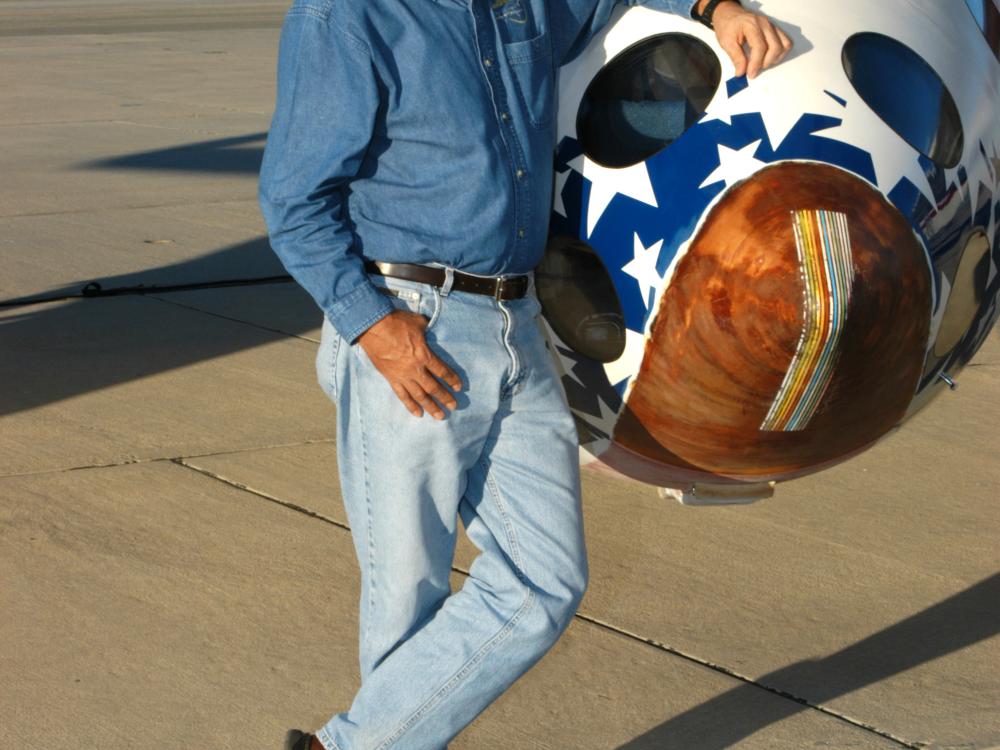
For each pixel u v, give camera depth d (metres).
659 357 2.83
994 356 6.23
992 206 3.00
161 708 3.17
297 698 3.23
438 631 2.46
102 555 3.96
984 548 4.16
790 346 2.69
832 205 2.68
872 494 4.57
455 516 2.49
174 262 7.78
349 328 2.34
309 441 4.96
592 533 4.20
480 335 2.41
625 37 2.84
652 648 3.50
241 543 4.07
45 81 18.05
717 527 4.27
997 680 3.37
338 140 2.29
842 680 3.36
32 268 7.57
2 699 3.20
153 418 5.18
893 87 2.85
